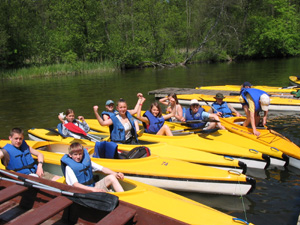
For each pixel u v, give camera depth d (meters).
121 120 5.88
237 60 39.03
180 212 3.56
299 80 15.46
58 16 31.55
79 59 31.70
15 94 15.54
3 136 8.20
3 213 3.87
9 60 28.50
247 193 4.57
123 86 17.42
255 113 6.59
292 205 4.41
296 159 5.77
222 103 8.12
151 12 34.44
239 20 38.72
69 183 4.00
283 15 38.91
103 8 32.28
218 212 3.63
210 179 4.67
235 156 5.84
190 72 25.00
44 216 3.16
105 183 4.07
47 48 30.67
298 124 8.59
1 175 4.29
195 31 37.06
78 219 3.66
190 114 7.16
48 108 11.75
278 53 40.38
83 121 7.17
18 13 28.67
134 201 3.69
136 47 32.34
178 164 5.06
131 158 5.27
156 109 6.62
